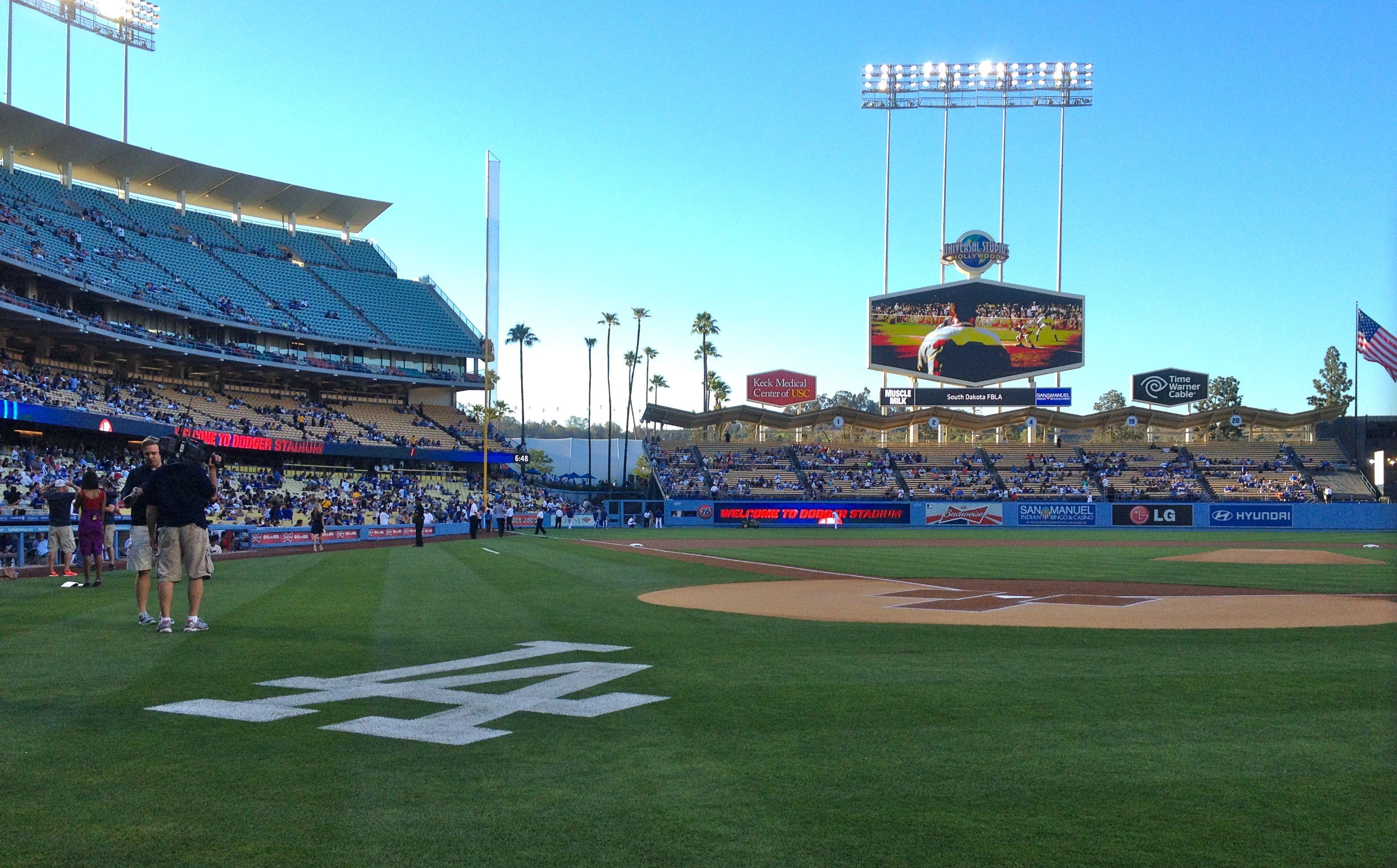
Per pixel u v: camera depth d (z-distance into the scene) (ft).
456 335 236.63
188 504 36.29
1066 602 52.26
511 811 15.92
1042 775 18.01
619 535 170.60
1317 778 17.84
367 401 228.22
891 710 23.47
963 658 31.60
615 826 15.26
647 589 58.85
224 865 13.70
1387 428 233.35
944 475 232.73
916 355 209.67
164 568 36.04
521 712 23.03
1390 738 20.79
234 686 25.90
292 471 186.91
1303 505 212.02
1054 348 207.92
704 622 41.78
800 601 52.37
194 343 177.37
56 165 189.67
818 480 230.68
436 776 17.81
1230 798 16.67
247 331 196.13
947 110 218.79
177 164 202.28
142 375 183.62
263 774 17.83
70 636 34.99
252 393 202.69
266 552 107.86
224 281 198.39
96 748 19.56
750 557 99.55
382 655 31.22
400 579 64.13
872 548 123.44
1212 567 83.71
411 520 167.94
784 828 15.19
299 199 229.86
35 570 66.95
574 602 49.83
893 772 18.20
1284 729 21.56
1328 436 241.55
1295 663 30.58
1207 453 239.50
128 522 83.97
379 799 16.52
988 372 208.44
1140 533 193.06
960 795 16.84
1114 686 26.55
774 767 18.48
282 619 40.75
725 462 240.12
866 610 47.44
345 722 21.86
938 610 47.60
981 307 209.05
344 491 182.09
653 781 17.56
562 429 444.96
